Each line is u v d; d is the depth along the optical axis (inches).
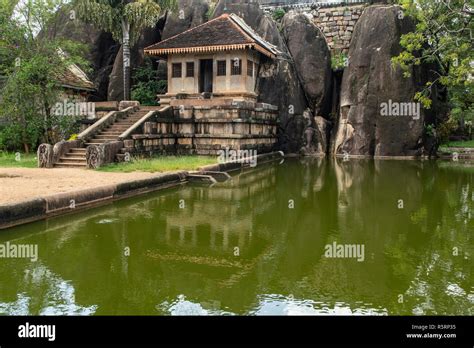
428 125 982.4
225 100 784.3
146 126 714.2
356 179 633.0
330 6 1139.9
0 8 806.5
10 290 215.3
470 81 800.9
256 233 330.3
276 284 224.1
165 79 1115.9
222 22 925.2
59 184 430.6
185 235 321.4
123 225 345.4
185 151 811.4
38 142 832.3
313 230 338.3
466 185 571.8
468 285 221.8
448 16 788.0
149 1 895.7
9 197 349.4
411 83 955.3
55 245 290.7
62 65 847.1
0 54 832.9
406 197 485.4
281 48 1061.1
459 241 305.0
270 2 1261.1
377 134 981.8
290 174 689.0
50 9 875.4
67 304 198.7
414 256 271.1
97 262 258.4
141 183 478.0
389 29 973.2
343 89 1035.9
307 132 1045.2
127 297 206.8
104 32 1176.2
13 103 781.3
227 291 214.4
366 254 276.4
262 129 912.3
